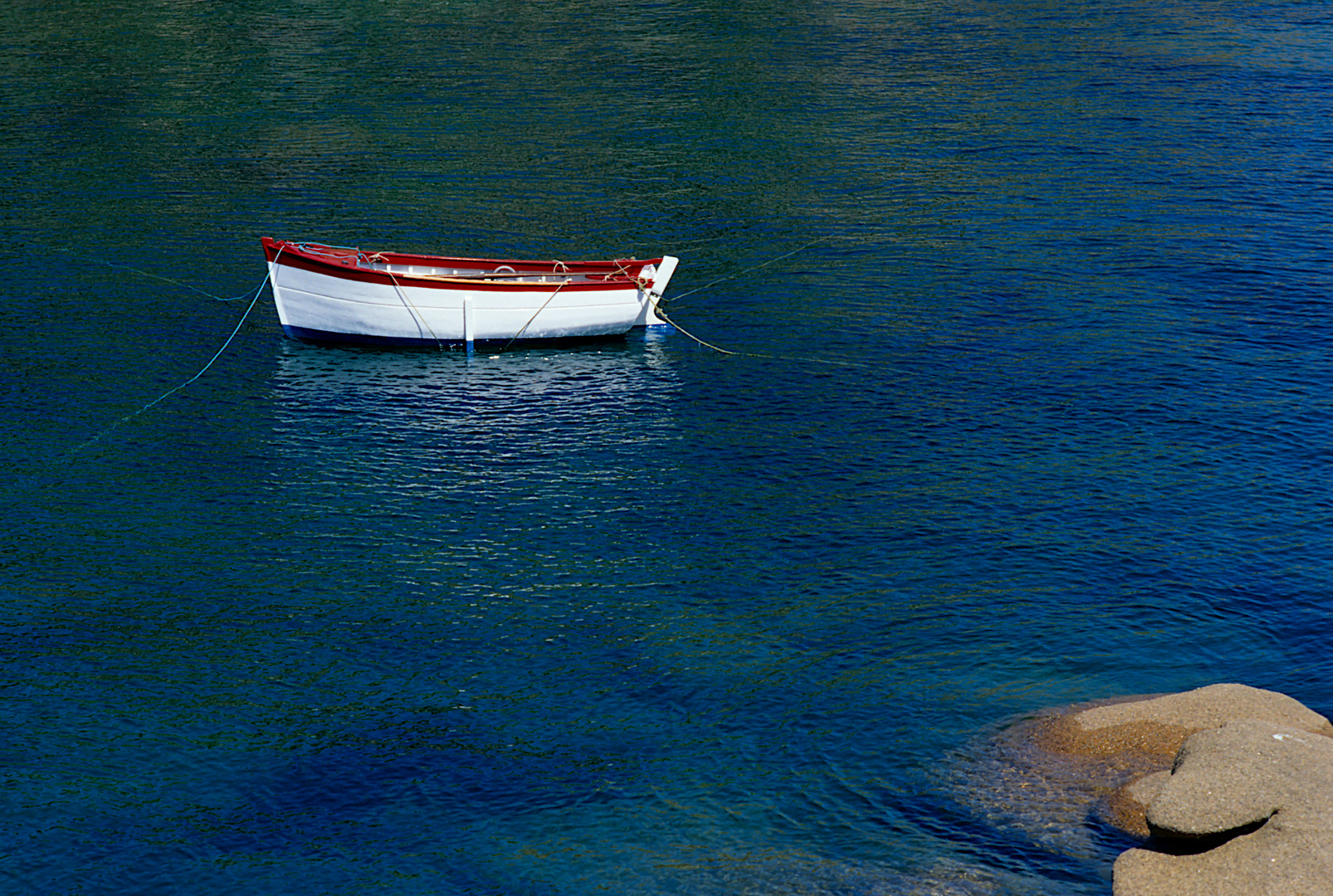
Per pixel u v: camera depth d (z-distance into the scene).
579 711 20.75
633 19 78.06
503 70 65.62
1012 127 55.75
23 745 19.88
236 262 41.00
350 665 22.03
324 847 17.91
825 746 19.75
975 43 71.88
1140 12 79.56
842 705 20.73
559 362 35.22
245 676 21.69
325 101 59.44
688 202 46.75
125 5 79.00
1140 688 20.97
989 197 47.06
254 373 33.97
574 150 52.66
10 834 18.11
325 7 79.88
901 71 65.81
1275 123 55.38
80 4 79.25
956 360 34.31
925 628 22.81
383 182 48.59
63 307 37.34
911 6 82.44
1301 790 16.77
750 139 54.34
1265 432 29.94
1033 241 42.72
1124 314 36.94
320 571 24.92
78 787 19.02
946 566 24.81
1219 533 25.73
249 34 72.56
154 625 23.12
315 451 29.80
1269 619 22.86
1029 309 37.53
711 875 17.16
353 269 34.72
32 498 27.41
